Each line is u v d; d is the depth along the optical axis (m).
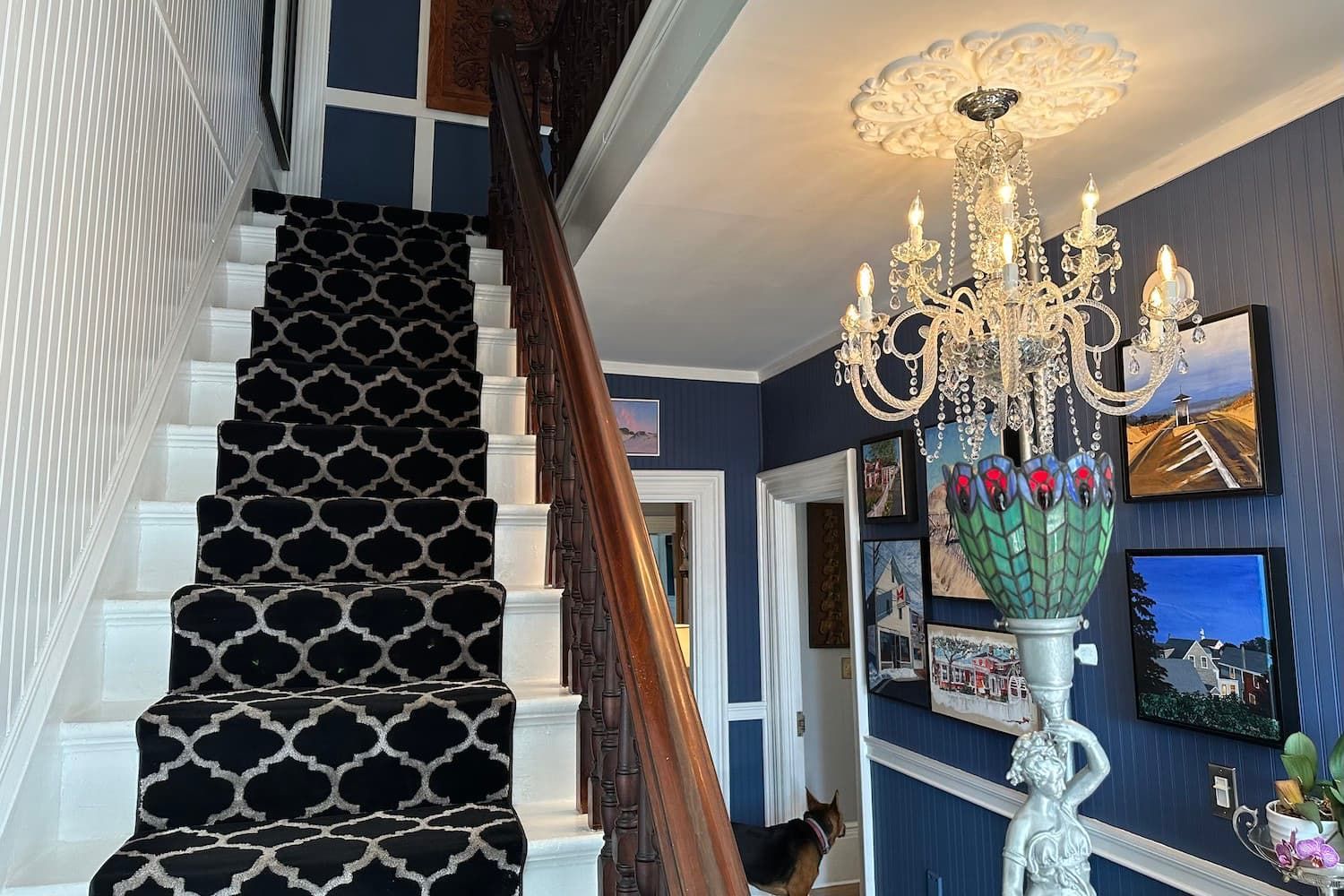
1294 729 1.70
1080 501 0.78
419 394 2.41
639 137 2.03
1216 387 1.87
